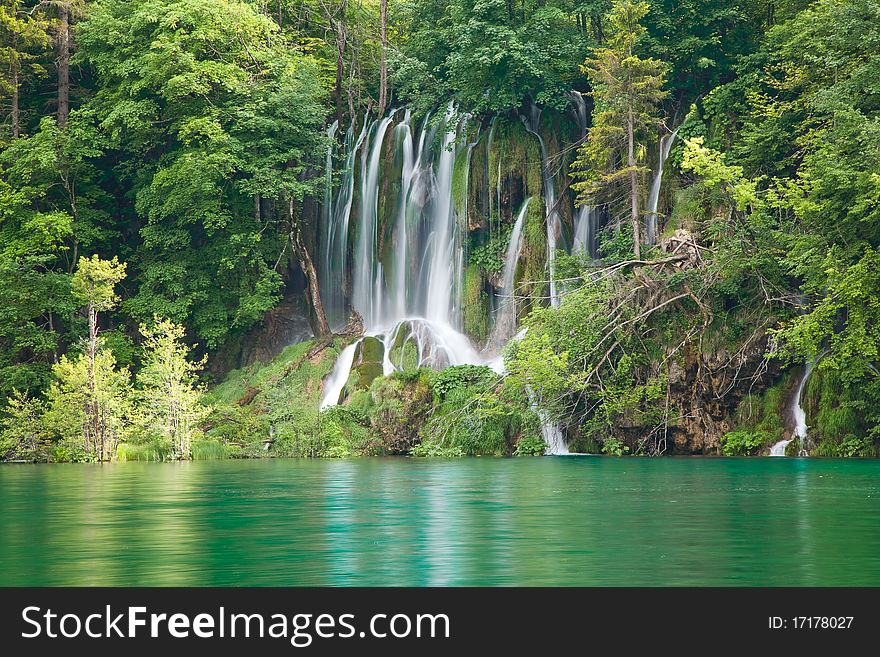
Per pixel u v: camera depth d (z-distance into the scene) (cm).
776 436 3938
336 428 4488
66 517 1811
